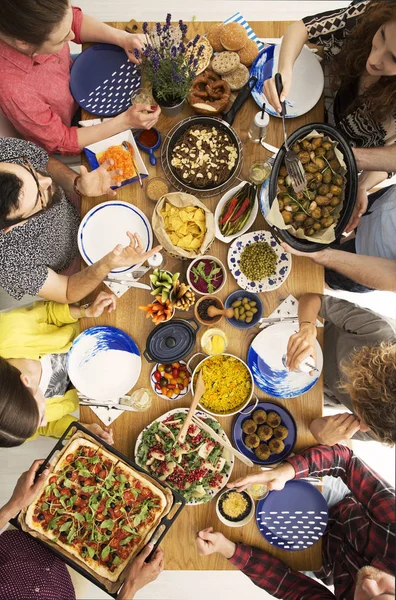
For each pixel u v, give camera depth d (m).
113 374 1.56
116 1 2.56
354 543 1.65
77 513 1.47
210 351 1.54
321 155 1.40
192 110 1.64
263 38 1.72
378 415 1.31
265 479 1.50
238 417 1.57
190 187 1.56
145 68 1.52
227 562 1.58
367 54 1.44
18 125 1.70
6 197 1.36
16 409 1.36
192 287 1.53
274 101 1.48
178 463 1.53
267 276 1.58
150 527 1.46
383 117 1.54
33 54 1.48
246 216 1.54
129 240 1.62
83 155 1.71
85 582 2.29
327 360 1.80
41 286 1.59
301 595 1.52
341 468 1.61
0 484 2.38
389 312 2.53
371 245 1.78
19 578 1.54
